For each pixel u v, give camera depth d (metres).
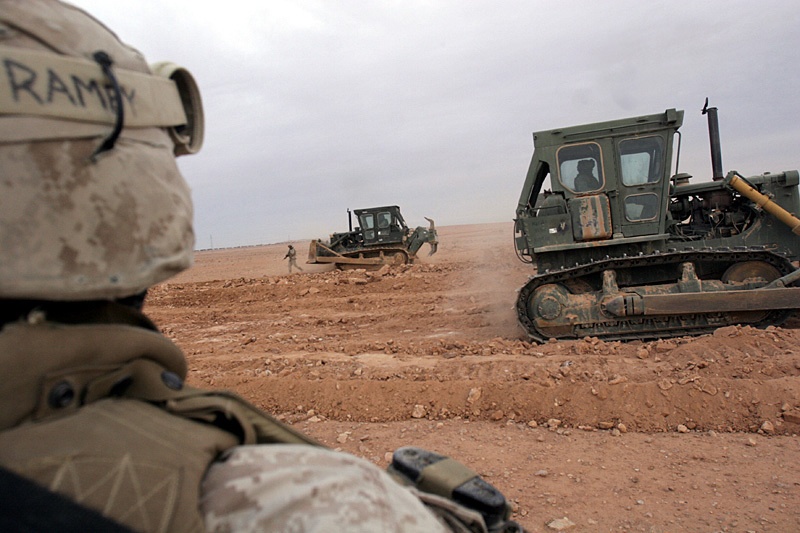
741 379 6.09
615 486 4.65
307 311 14.32
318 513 0.86
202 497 0.87
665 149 8.62
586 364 6.95
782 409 5.64
